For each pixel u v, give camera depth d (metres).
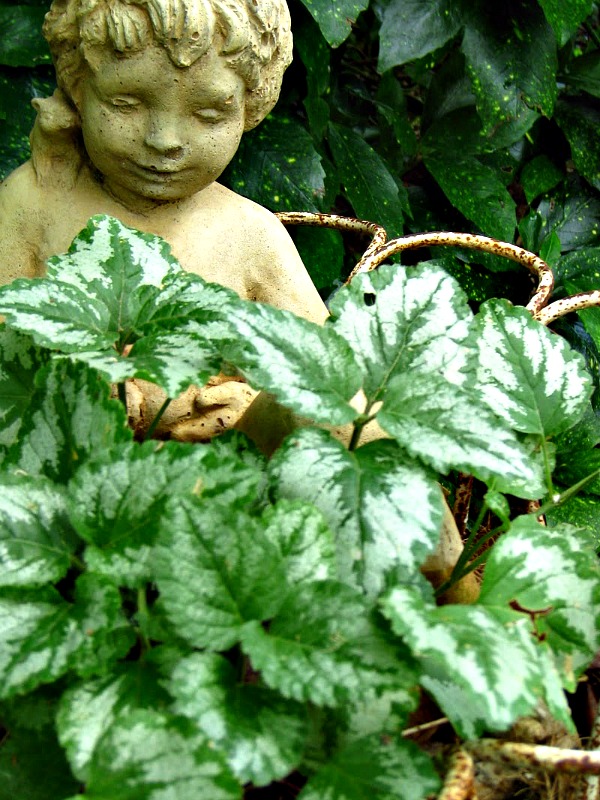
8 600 0.56
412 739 0.59
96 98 0.69
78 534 0.57
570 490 0.66
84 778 0.52
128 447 0.57
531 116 1.01
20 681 0.53
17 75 0.91
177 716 0.53
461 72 1.08
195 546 0.54
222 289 0.63
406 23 0.98
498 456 0.58
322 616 0.54
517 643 0.54
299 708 0.54
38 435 0.59
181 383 0.58
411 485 0.58
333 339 0.60
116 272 0.63
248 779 0.52
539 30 1.00
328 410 0.58
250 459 0.63
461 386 0.60
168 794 0.51
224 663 0.54
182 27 0.65
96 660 0.54
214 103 0.68
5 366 0.63
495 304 0.67
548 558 0.58
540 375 0.66
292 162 0.92
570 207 1.14
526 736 0.60
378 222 0.99
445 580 0.65
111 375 0.58
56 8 0.69
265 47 0.69
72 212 0.73
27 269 0.74
